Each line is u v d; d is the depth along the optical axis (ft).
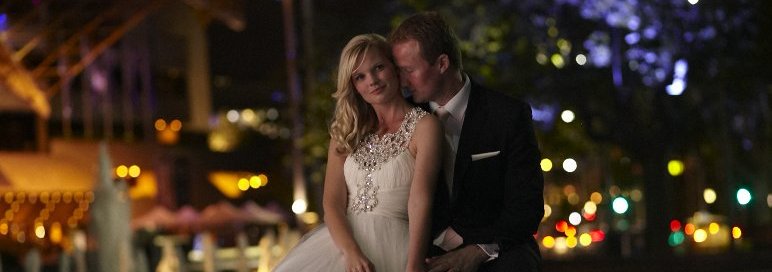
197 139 186.50
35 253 76.33
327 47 130.11
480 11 110.73
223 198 184.03
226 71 215.31
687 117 112.78
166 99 178.60
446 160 20.35
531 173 20.15
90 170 149.59
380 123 20.39
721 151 141.90
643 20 107.34
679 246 128.98
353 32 128.47
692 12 106.83
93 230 76.18
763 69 107.86
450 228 20.33
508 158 20.26
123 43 169.78
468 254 19.90
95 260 76.02
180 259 96.43
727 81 109.09
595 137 115.24
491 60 110.42
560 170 179.01
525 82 109.70
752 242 126.21
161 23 177.58
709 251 123.13
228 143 210.18
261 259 95.81
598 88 110.11
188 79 183.83
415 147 20.02
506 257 20.02
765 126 119.55
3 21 138.62
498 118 20.27
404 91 21.18
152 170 169.17
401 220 20.10
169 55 179.11
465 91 20.52
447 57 20.27
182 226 147.54
